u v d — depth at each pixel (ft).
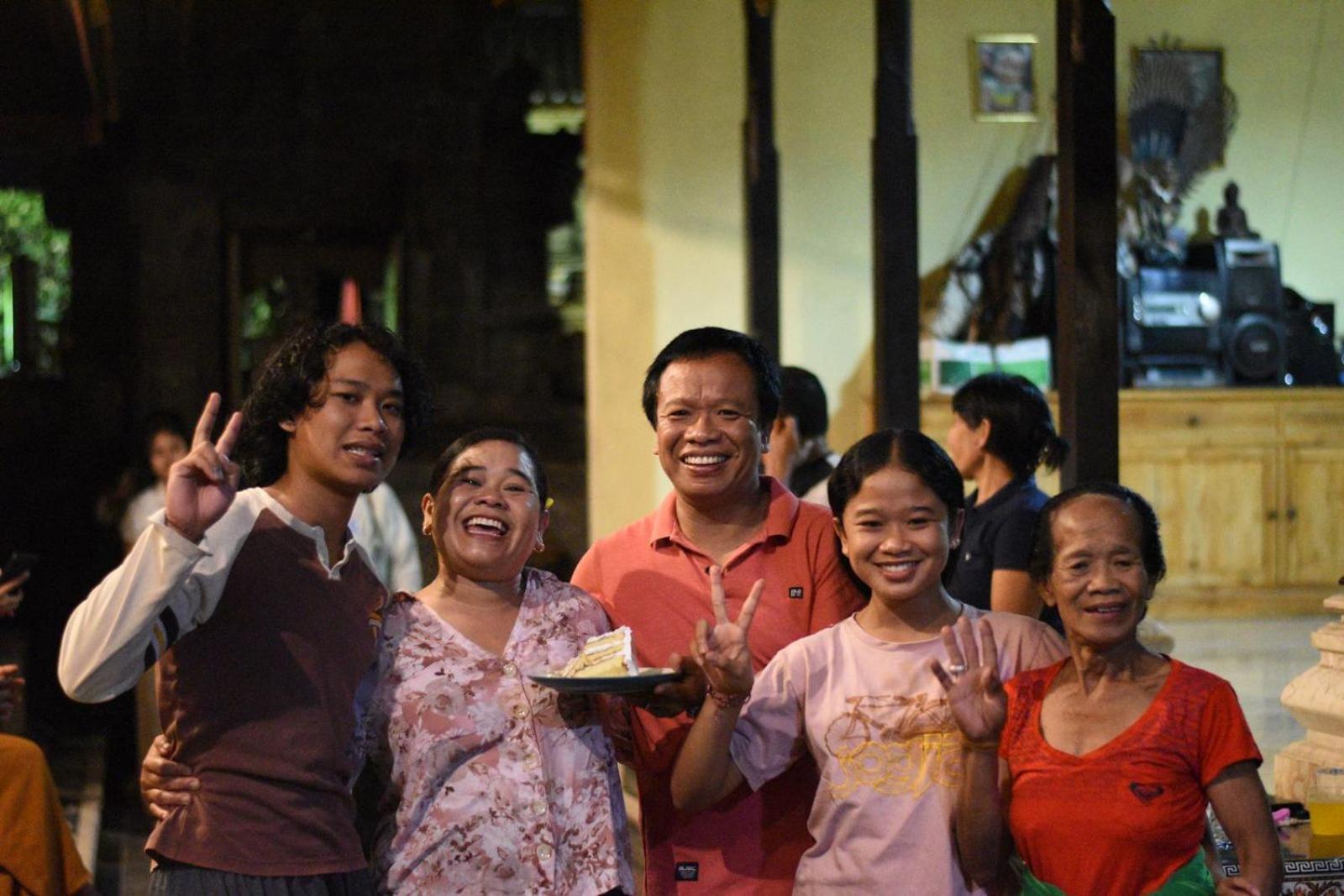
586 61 29.14
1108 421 15.51
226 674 9.19
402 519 21.20
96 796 24.88
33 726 28.48
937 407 27.30
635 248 29.25
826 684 9.87
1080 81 15.52
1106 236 15.53
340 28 43.34
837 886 9.57
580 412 46.03
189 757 9.22
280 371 9.73
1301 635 25.35
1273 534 27.94
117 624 8.48
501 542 9.75
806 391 17.70
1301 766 14.12
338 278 46.09
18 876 11.98
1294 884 11.60
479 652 9.70
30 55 30.58
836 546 10.61
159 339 42.19
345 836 9.37
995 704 9.09
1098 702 9.39
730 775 9.73
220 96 42.68
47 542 39.63
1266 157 30.35
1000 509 13.92
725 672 9.15
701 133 29.30
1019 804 9.42
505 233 46.83
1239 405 27.81
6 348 46.44
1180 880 9.04
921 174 29.55
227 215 43.11
